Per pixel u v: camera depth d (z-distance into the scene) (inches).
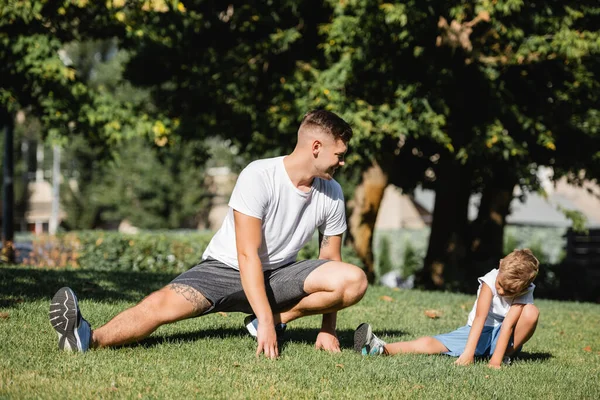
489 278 183.0
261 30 534.0
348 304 174.1
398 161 603.8
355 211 565.0
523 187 549.3
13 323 183.3
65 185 1456.7
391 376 155.9
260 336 165.6
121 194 1326.3
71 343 156.1
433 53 468.1
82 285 265.6
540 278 669.9
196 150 621.3
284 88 490.0
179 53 546.9
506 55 456.8
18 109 549.6
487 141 451.2
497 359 179.2
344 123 169.3
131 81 570.6
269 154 553.6
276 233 173.6
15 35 459.2
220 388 137.4
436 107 454.6
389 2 434.9
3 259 510.6
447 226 589.9
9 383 129.8
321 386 144.8
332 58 499.5
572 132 503.8
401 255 1164.5
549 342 235.8
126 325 164.1
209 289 170.6
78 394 126.6
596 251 716.0
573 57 440.1
